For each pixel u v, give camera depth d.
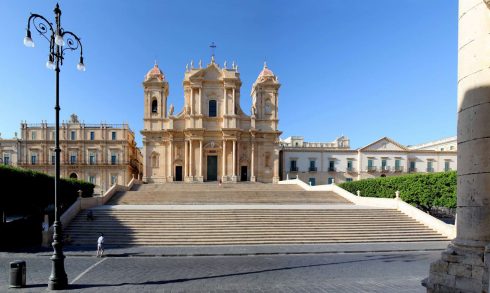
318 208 29.16
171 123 57.91
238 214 26.64
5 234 23.25
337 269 15.23
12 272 12.07
